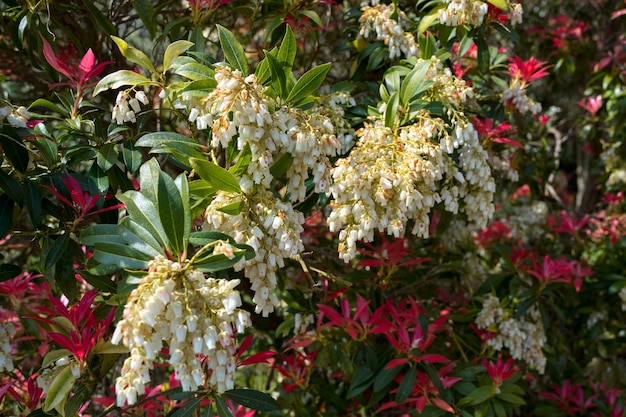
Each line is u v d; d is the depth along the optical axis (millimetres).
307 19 2469
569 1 5078
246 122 1461
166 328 1258
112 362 1746
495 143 2766
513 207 4402
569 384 3193
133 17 2525
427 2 2547
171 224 1392
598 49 4531
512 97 2598
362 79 2574
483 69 2523
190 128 1790
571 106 5195
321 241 3131
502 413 2406
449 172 1926
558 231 4055
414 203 1654
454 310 2971
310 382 2762
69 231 1795
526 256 3102
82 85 1969
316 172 1604
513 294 2760
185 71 1649
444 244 3330
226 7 2533
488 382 2484
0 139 1692
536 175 4020
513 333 2629
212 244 1369
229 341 1274
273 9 2486
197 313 1290
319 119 1675
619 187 4305
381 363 2449
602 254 3750
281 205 1532
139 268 1411
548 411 3170
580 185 5707
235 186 1513
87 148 1877
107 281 1777
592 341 3551
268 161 1511
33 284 2385
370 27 2348
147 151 2143
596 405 3172
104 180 1827
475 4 2148
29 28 2102
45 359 1613
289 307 2703
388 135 1798
